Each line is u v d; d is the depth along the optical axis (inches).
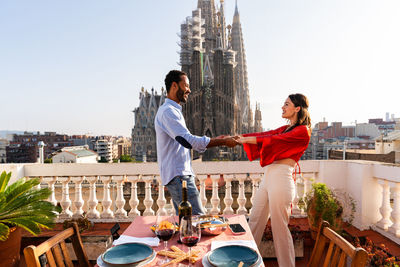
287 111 115.6
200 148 102.7
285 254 112.7
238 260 64.3
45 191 134.8
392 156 1592.0
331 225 141.1
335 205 141.6
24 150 5172.2
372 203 164.4
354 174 170.2
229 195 179.9
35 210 124.8
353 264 56.2
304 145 111.3
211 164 178.4
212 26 5605.3
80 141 7396.7
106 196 179.6
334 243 69.5
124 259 66.6
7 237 113.4
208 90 4522.6
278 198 110.7
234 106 4694.9
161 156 107.8
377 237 154.3
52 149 6161.4
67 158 3661.4
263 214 120.6
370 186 163.0
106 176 178.9
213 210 180.1
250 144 121.7
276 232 113.0
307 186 183.6
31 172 179.0
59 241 71.9
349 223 159.9
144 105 4972.9
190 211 77.2
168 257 68.6
